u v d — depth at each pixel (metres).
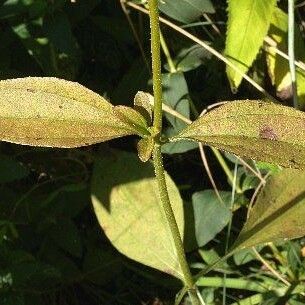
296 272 0.36
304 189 0.32
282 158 0.22
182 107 0.36
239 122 0.23
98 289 0.38
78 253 0.36
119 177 0.35
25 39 0.35
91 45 0.39
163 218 0.34
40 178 0.39
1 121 0.22
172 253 0.34
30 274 0.34
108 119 0.23
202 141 0.23
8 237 0.36
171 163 0.41
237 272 0.36
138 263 0.38
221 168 0.40
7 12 0.34
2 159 0.34
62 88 0.23
